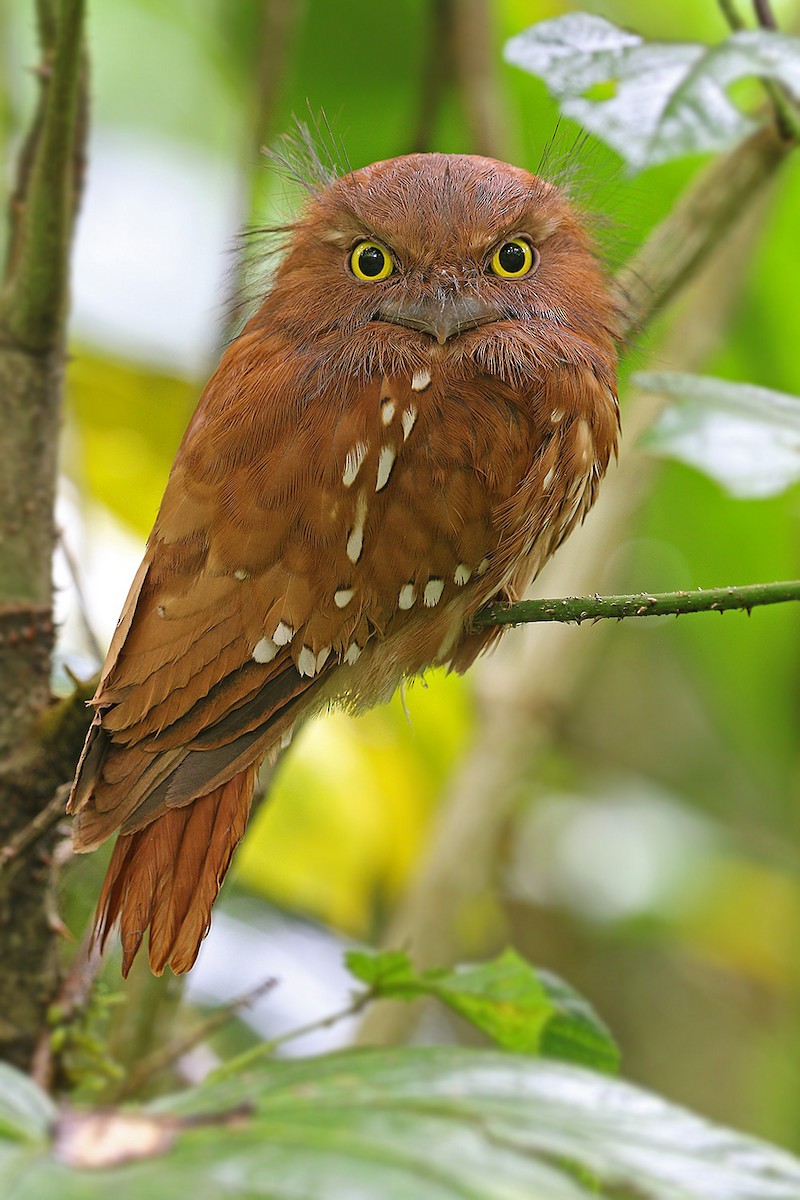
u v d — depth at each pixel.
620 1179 3.69
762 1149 3.70
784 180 4.04
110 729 3.82
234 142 4.07
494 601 3.90
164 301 4.06
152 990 3.89
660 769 5.21
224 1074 3.82
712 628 4.18
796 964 4.46
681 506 4.15
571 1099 3.71
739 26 3.88
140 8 4.11
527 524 3.85
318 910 4.10
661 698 5.25
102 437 4.04
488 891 4.27
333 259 3.86
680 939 4.43
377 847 4.05
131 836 3.82
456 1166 3.68
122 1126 3.69
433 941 4.00
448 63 4.00
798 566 4.16
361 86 4.05
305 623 3.83
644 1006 4.82
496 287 3.86
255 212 3.94
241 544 3.83
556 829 4.56
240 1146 3.69
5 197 4.00
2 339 3.85
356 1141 3.69
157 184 4.09
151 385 4.05
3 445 3.85
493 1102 3.71
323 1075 3.72
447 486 3.83
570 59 3.84
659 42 3.85
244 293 3.91
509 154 4.02
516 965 3.84
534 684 4.03
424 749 4.09
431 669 3.89
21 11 4.09
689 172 4.05
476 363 3.84
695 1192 3.69
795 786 4.39
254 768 3.83
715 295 4.02
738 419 3.89
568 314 3.87
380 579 3.83
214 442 3.83
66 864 3.88
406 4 4.04
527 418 3.85
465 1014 3.85
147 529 4.05
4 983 3.85
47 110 3.81
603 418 3.87
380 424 3.83
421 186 3.86
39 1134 3.69
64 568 4.01
